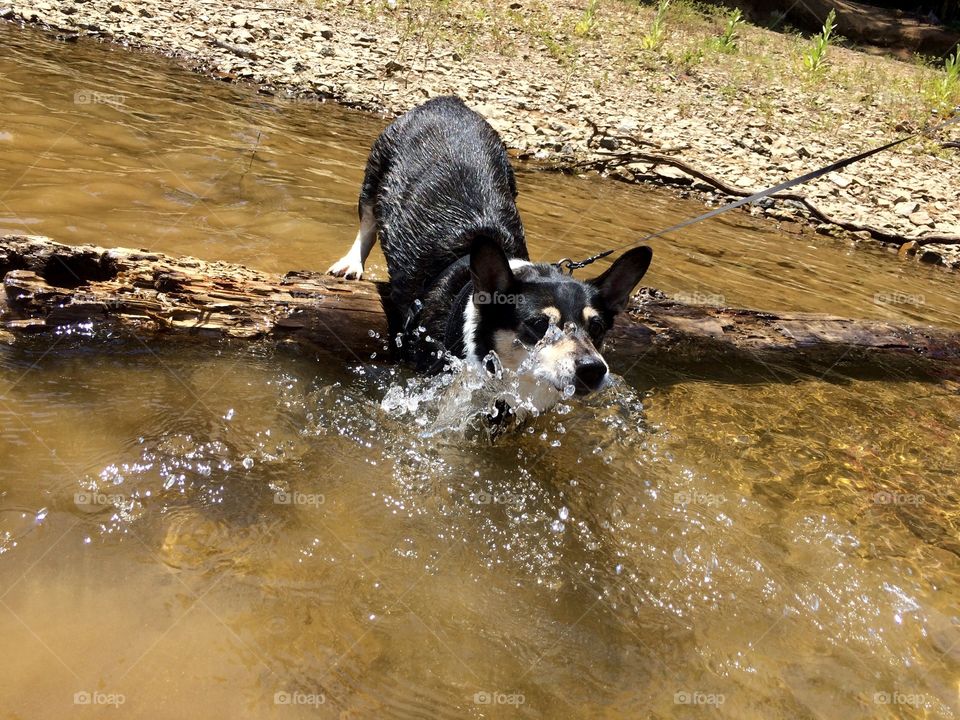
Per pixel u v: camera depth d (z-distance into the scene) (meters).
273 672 0.56
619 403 1.05
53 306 0.91
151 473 0.75
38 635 0.56
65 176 1.37
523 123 2.47
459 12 3.69
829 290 1.66
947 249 2.17
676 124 2.79
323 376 0.99
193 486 0.74
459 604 0.67
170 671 0.55
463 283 1.04
